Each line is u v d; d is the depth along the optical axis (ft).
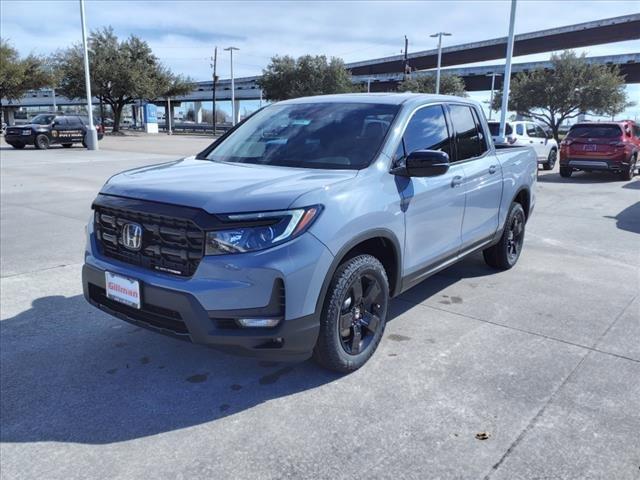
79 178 48.37
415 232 13.23
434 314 15.49
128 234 10.78
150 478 8.59
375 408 10.53
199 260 9.77
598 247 23.88
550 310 15.81
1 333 14.16
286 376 11.88
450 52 226.58
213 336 9.68
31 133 90.74
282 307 9.94
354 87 205.46
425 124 14.34
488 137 17.79
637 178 52.70
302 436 9.65
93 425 10.08
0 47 151.43
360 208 11.16
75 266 20.33
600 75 128.26
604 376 11.73
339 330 11.27
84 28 87.97
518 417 10.14
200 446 9.40
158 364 12.52
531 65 218.18
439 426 9.89
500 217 18.39
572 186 45.93
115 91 185.26
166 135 202.49
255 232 9.71
